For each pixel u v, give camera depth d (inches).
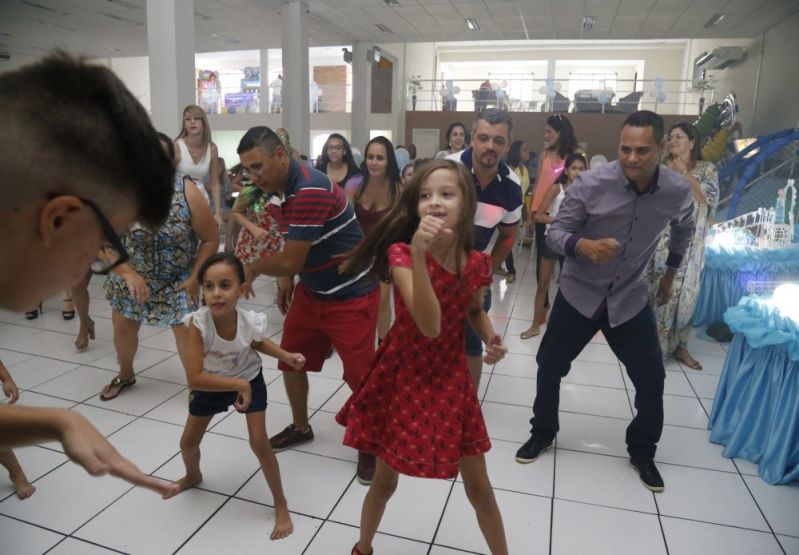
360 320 94.3
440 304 60.9
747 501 91.3
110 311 185.5
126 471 27.5
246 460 99.7
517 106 574.6
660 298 110.4
